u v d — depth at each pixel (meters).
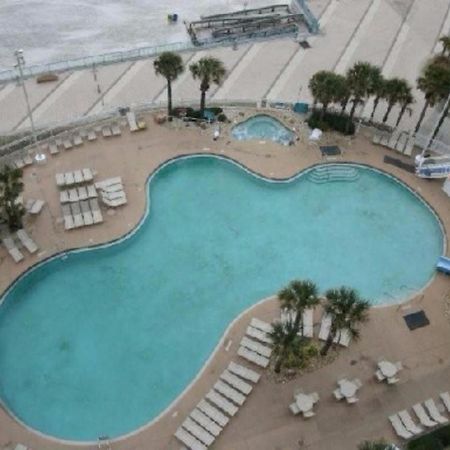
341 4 78.56
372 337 41.81
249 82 64.12
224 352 40.34
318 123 57.09
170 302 43.41
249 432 36.38
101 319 42.00
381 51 70.62
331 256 47.62
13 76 61.94
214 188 52.28
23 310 42.09
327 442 36.25
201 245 47.44
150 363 39.88
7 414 36.34
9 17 70.88
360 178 54.34
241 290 44.59
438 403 38.62
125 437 35.84
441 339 42.22
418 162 53.75
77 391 38.09
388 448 33.00
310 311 42.53
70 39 68.31
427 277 46.88
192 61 66.56
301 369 39.50
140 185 50.88
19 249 44.94
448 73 51.34
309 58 68.38
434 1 80.94
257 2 78.38
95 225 47.22
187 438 35.69
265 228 49.25
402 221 51.09
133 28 71.06
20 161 51.38
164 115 57.31
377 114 60.97
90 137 54.34
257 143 56.06
